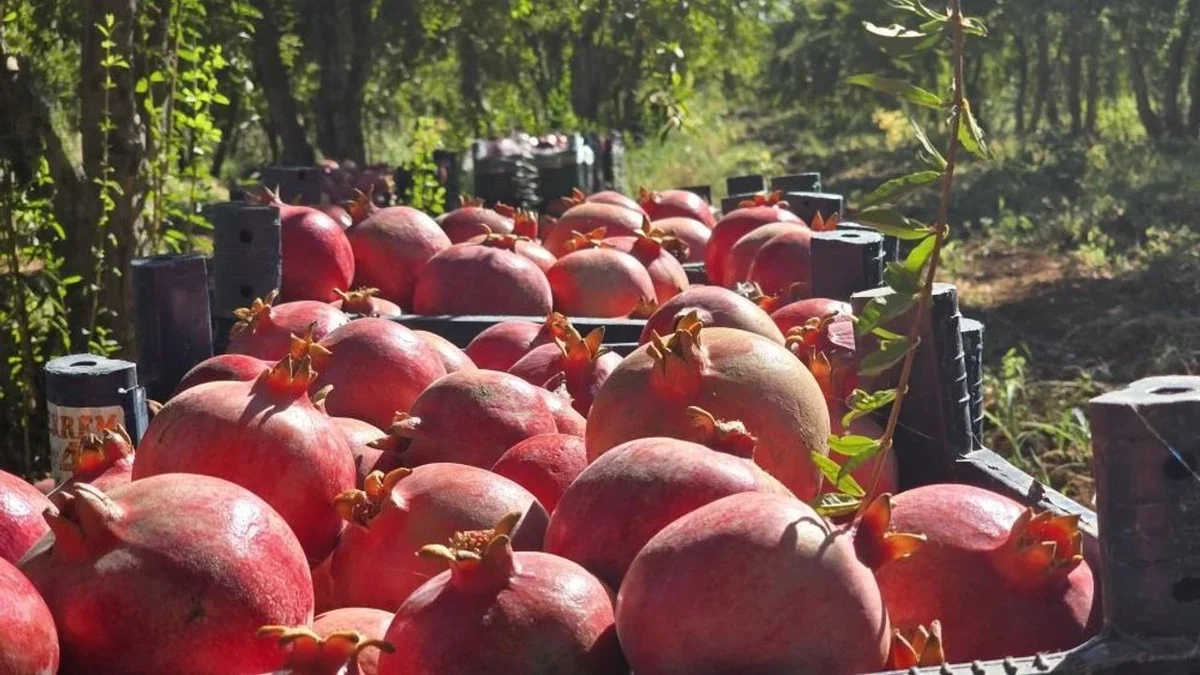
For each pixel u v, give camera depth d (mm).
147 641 1800
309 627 1936
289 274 4465
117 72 6207
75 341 6328
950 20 1996
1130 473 1793
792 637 1690
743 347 2406
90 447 2463
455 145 17219
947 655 2035
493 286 4301
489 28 15758
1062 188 20484
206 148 6766
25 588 1747
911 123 2094
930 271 2025
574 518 2057
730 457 2068
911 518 2111
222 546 1848
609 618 1879
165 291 3775
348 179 9711
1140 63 24359
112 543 1837
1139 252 14984
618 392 2400
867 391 2832
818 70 30266
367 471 2584
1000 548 2061
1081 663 1755
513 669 1805
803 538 1736
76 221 6434
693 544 1751
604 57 24594
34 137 6387
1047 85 28203
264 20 13906
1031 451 7918
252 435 2236
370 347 2979
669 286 4754
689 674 1725
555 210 6809
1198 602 1807
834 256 3807
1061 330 12297
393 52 16734
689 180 25062
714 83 37906
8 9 7109
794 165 29344
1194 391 1837
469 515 2184
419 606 1878
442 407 2619
